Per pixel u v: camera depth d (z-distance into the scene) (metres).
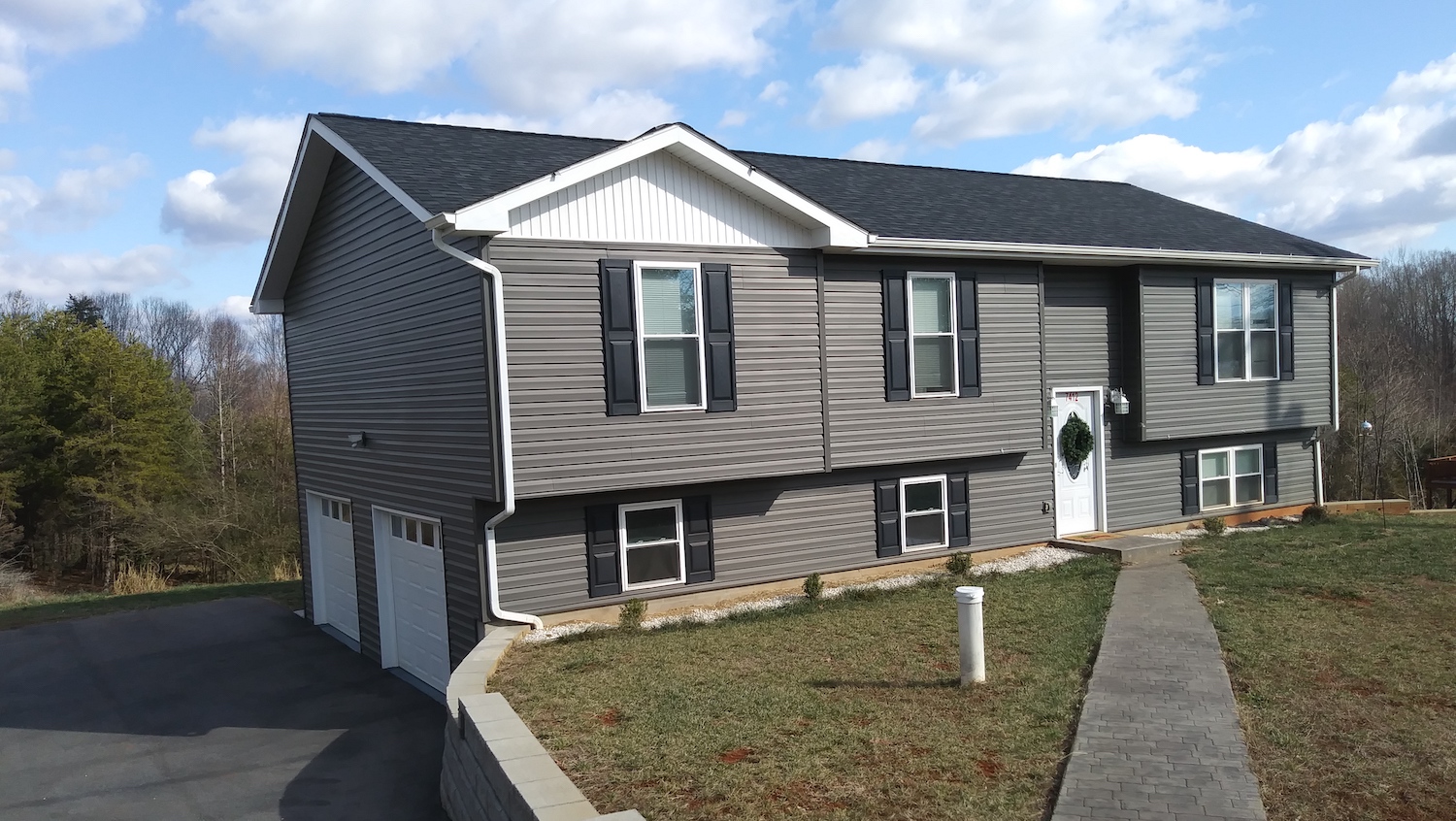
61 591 34.38
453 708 7.66
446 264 10.64
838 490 12.73
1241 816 5.17
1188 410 15.70
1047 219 15.27
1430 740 6.20
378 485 13.38
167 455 36.00
